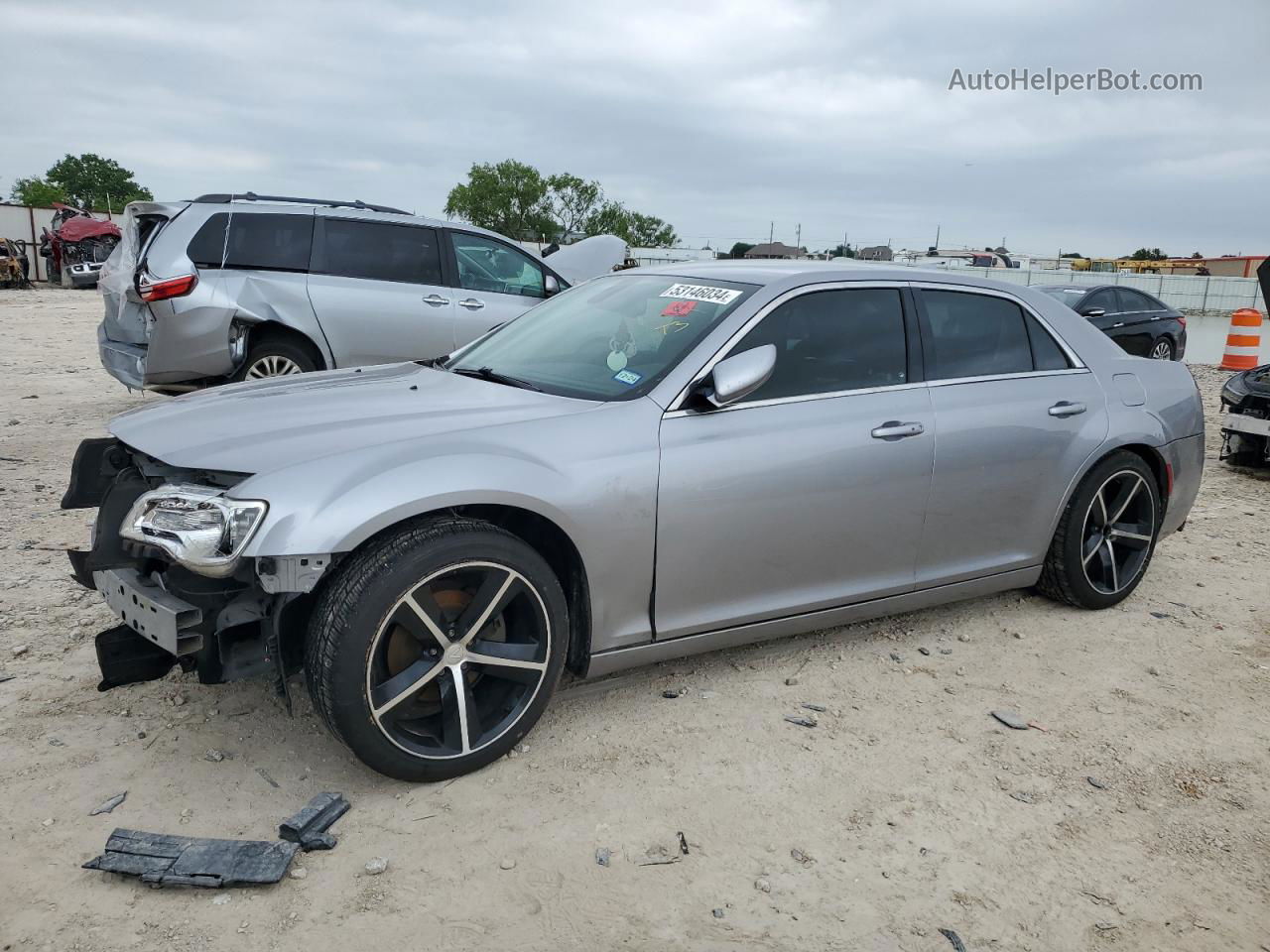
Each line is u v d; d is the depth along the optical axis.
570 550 3.16
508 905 2.45
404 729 2.91
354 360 7.69
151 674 3.06
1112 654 4.16
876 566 3.83
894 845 2.78
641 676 3.75
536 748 3.21
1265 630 4.52
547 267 8.80
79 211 31.14
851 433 3.62
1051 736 3.45
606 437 3.18
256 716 3.31
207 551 2.66
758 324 3.54
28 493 5.99
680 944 2.35
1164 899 2.61
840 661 3.98
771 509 3.46
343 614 2.70
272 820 2.76
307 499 2.66
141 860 2.49
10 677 3.52
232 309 7.13
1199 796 3.10
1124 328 14.84
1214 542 5.96
